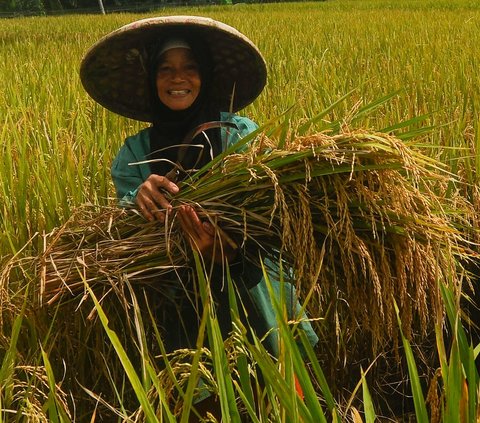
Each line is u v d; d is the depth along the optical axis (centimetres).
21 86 695
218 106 315
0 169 406
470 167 427
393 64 802
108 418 324
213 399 286
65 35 1958
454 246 274
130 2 5788
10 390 240
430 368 373
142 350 222
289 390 183
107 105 332
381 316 273
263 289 294
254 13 2692
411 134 284
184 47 291
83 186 393
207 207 277
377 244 266
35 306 292
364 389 191
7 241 353
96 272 284
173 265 279
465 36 1101
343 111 541
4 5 5731
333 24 1666
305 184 262
